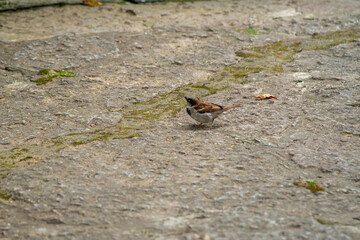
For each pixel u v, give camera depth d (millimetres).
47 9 20672
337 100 11805
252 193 7723
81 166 8703
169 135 10047
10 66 14391
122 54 15625
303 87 12836
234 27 18719
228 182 8078
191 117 10570
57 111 11398
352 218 7035
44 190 7875
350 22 19172
